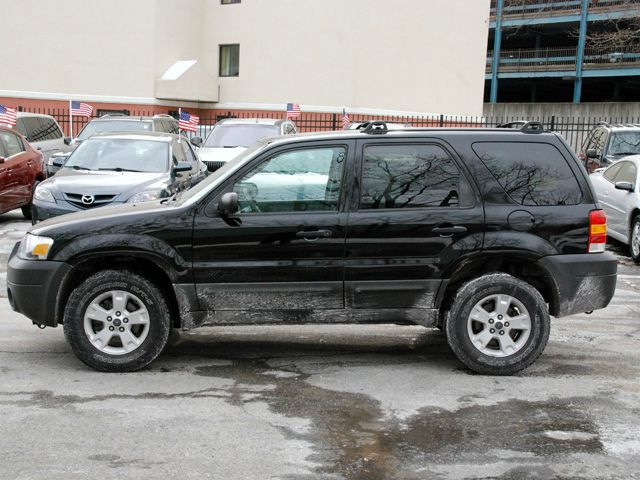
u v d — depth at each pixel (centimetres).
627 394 555
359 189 588
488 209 588
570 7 4388
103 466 421
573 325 776
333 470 420
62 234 580
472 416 505
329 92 3189
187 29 3319
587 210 594
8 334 702
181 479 407
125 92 3178
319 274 583
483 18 3597
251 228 578
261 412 508
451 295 606
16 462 425
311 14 3181
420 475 414
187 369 603
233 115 3362
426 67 3409
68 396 534
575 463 433
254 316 589
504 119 4025
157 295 581
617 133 1708
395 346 681
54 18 3144
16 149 1451
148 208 596
